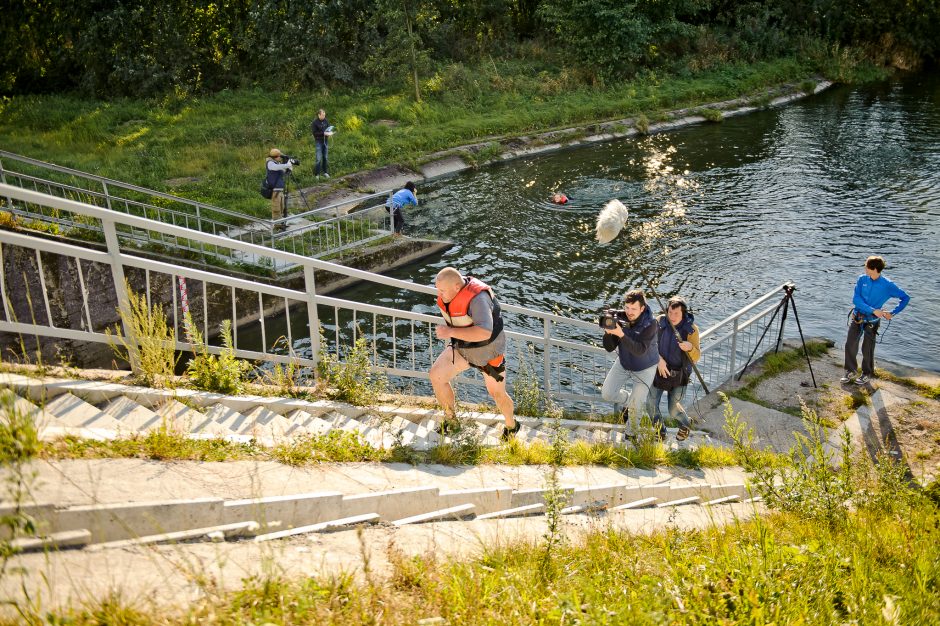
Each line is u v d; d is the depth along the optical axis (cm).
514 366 1095
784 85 3444
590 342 1205
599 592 326
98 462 363
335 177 2050
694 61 3456
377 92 2914
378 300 1383
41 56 3091
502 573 336
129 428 426
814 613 308
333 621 269
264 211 1698
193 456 407
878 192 1945
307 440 484
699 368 1043
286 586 279
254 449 442
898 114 2908
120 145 2231
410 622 280
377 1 2809
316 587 283
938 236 1627
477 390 1006
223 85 3100
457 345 575
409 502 432
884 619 302
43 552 280
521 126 2639
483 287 559
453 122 2591
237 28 3119
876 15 4100
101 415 434
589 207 1891
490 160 2383
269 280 1304
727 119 2964
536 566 359
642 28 3238
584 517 487
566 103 2891
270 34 2992
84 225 1167
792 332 1223
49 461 346
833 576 351
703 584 321
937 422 870
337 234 1608
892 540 442
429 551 351
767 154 2378
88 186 1678
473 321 555
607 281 1445
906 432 852
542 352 1146
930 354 1134
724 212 1831
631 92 3053
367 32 3041
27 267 1002
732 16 3994
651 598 310
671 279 1448
